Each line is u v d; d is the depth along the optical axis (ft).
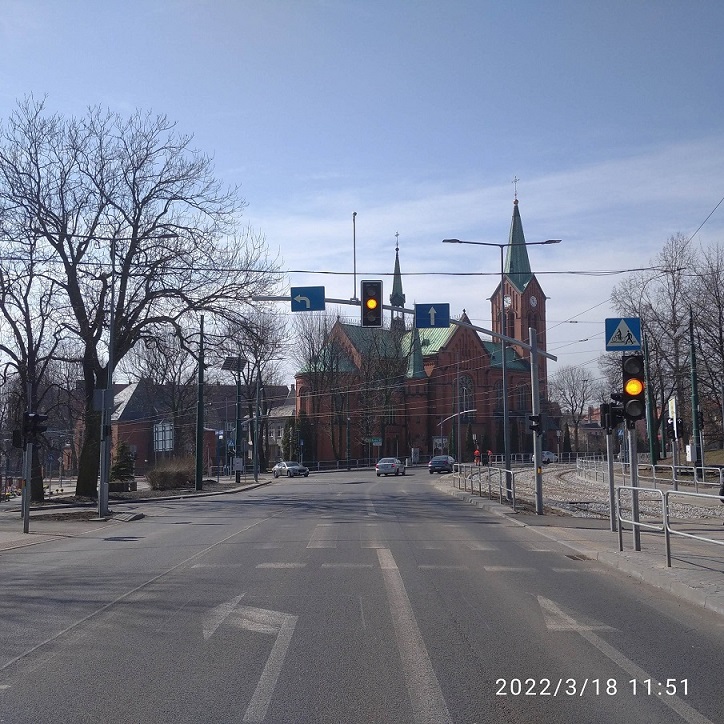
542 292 313.94
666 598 34.50
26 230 111.34
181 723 18.79
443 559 46.91
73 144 115.85
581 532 62.54
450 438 317.42
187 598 34.42
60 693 21.15
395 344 304.71
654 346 174.70
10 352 114.42
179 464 174.81
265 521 75.77
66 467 301.02
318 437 309.42
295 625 28.91
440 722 18.84
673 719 19.16
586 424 497.46
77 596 35.42
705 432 219.20
